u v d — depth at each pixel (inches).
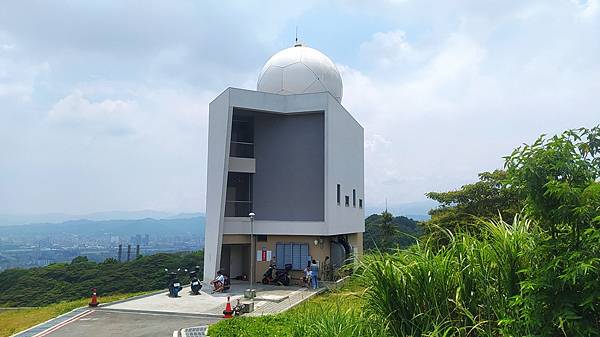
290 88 968.9
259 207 939.3
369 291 247.9
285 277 857.5
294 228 885.8
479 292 222.4
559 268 179.5
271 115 954.7
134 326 542.6
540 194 182.7
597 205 171.3
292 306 653.9
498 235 219.5
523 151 189.6
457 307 217.0
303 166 925.2
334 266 903.7
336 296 329.7
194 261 1680.6
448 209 964.6
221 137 876.0
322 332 252.5
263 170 948.0
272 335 355.9
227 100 863.1
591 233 168.4
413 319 226.2
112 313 629.3
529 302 181.2
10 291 1498.5
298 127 938.1
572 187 173.5
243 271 967.0
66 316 609.9
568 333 178.5
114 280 1541.6
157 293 786.8
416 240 272.8
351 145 1075.3
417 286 230.5
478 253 226.5
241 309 592.7
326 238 926.4
